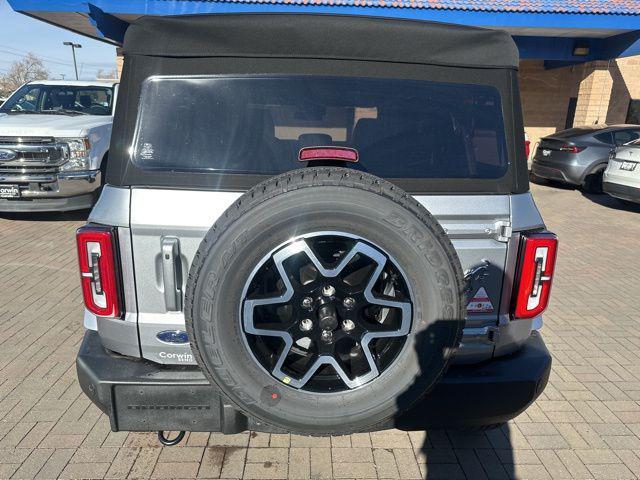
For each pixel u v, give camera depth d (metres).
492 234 2.08
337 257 1.89
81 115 7.86
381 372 1.86
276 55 2.02
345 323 1.81
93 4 9.33
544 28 10.82
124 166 2.00
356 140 2.14
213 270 1.72
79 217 7.78
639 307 4.91
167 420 2.08
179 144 2.02
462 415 2.16
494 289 2.14
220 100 2.04
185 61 2.01
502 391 2.15
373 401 1.86
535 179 12.88
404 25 2.03
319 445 2.81
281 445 2.80
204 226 1.96
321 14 2.03
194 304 1.75
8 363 3.57
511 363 2.23
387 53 2.05
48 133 6.70
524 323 2.23
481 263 2.11
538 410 3.20
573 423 3.08
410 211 1.76
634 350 4.01
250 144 2.06
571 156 10.75
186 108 2.03
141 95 2.00
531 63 15.77
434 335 1.82
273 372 1.82
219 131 2.05
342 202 1.72
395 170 2.12
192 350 1.81
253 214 1.72
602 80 13.18
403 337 1.85
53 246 6.32
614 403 3.29
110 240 1.95
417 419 2.15
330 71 2.05
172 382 2.03
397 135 2.14
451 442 2.88
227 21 1.98
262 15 2.00
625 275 5.87
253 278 1.75
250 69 2.03
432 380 1.87
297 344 1.92
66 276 5.32
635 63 15.41
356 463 2.68
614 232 7.89
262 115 2.06
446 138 2.14
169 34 1.98
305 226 1.72
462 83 2.12
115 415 2.07
